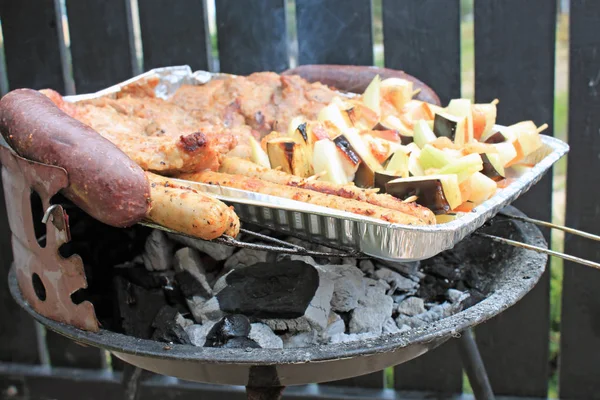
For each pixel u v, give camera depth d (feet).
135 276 4.76
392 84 5.65
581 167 6.52
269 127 5.57
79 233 5.14
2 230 7.42
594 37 6.19
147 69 7.00
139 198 3.72
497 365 7.20
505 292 4.13
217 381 4.06
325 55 6.84
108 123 5.13
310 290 4.23
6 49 6.97
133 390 6.04
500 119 6.66
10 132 4.14
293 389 7.26
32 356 7.82
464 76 12.30
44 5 6.79
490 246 5.08
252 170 4.45
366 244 3.76
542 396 7.16
